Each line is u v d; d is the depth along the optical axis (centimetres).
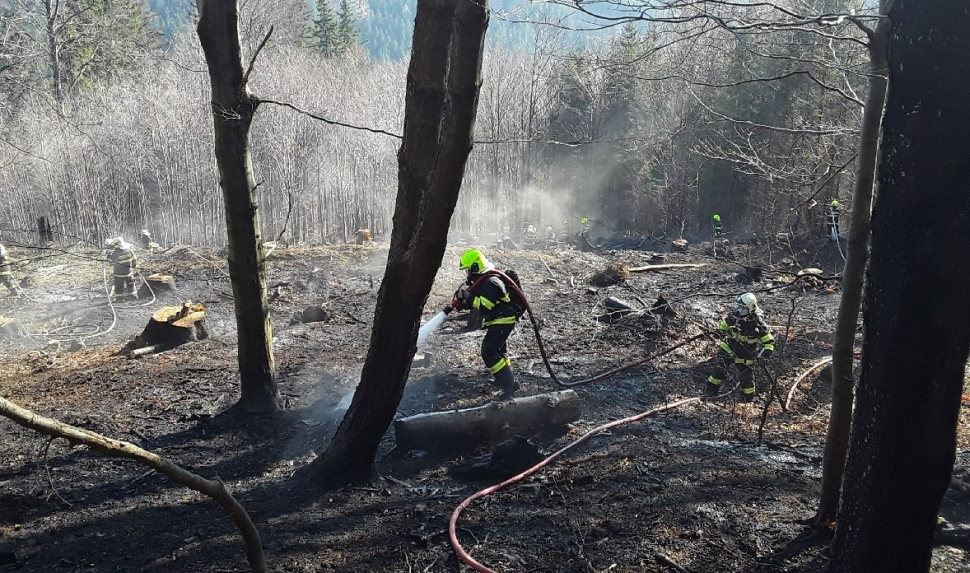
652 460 612
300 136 2945
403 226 500
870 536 287
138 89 3062
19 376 921
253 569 252
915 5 246
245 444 655
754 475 583
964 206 250
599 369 918
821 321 1265
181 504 533
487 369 839
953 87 242
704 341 1048
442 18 461
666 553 449
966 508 527
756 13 490
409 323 520
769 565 435
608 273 1706
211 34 634
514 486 554
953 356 262
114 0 3128
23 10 2130
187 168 2970
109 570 434
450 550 454
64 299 1528
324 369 899
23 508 522
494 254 2023
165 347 1038
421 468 602
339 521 498
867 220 418
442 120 461
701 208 3278
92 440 196
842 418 451
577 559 441
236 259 696
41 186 2633
